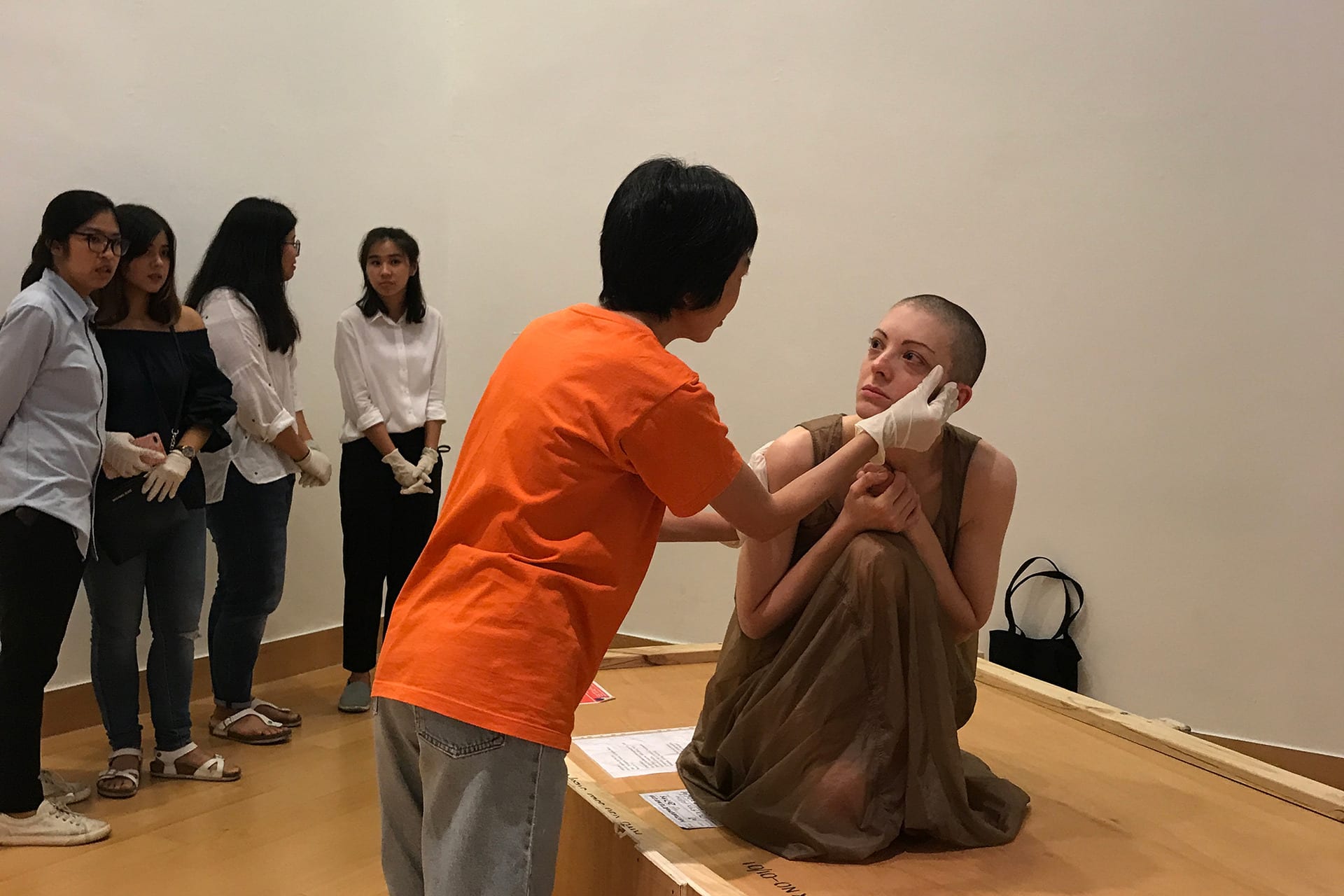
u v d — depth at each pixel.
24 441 2.12
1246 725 2.81
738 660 1.66
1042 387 3.04
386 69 3.64
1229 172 2.76
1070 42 2.94
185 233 3.05
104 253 2.18
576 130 3.65
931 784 1.50
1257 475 2.77
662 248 1.26
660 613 3.64
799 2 3.29
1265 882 1.46
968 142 3.09
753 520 1.28
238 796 2.51
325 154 3.46
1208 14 2.76
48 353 2.14
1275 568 2.76
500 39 3.78
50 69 2.69
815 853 1.46
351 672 3.52
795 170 3.33
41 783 2.24
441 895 1.16
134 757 2.53
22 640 2.13
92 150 2.79
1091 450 2.98
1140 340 2.89
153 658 2.59
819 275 3.33
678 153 3.49
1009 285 3.06
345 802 2.49
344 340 3.22
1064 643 3.00
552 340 1.29
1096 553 2.98
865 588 1.49
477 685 1.17
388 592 3.38
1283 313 2.72
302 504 3.53
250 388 2.76
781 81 3.33
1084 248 2.95
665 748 1.88
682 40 3.46
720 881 1.29
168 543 2.52
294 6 3.31
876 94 3.21
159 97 2.95
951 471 1.60
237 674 2.92
